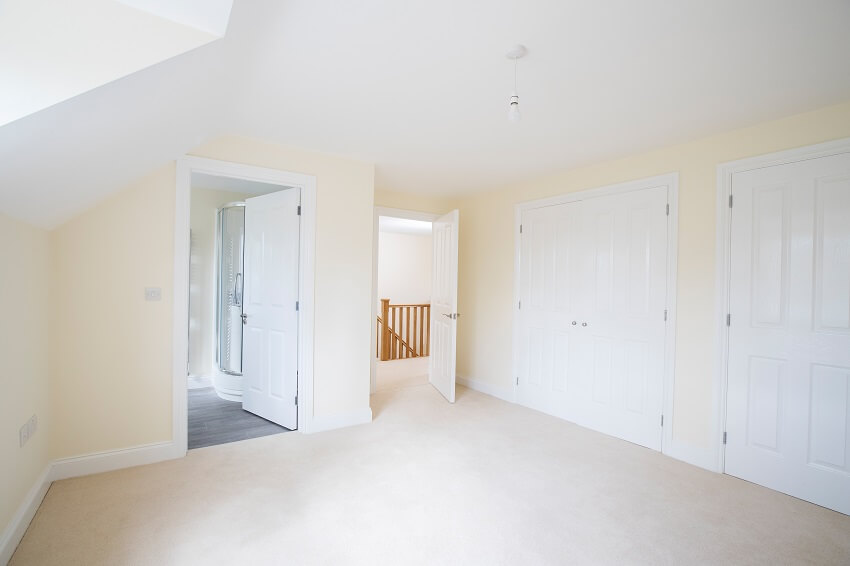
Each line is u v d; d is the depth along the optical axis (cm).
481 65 188
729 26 155
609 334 333
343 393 340
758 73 192
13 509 178
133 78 135
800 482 234
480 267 469
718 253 270
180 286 271
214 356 464
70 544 179
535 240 400
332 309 333
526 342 407
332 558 173
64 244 236
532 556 177
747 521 209
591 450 298
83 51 125
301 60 184
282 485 237
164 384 268
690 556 180
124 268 254
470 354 483
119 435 254
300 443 301
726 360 267
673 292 292
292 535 189
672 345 292
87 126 146
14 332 181
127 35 131
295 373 326
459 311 501
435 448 295
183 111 193
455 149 311
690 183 286
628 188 322
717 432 268
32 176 154
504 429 338
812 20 150
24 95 118
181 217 270
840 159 224
